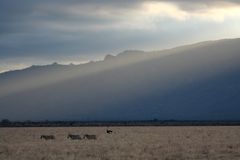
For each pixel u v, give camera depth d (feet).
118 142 240.12
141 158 151.33
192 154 165.17
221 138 275.18
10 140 278.26
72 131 452.35
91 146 207.10
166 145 211.82
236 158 151.74
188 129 471.62
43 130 487.20
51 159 147.43
